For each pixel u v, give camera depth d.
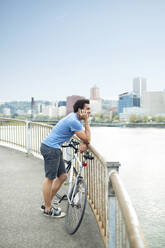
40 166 7.10
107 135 63.25
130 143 37.19
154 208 7.75
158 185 10.80
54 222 3.54
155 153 23.97
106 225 2.65
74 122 3.34
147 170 14.64
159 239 5.57
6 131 10.49
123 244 2.00
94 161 3.70
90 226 3.43
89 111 3.45
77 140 4.68
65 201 4.32
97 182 3.52
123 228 2.00
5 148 10.13
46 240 3.03
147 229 6.13
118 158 20.27
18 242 2.98
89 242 3.00
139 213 7.34
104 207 2.96
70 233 3.16
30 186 5.24
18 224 3.46
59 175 3.69
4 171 6.53
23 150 9.23
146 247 1.11
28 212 3.88
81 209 3.09
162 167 15.63
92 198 3.92
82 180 3.24
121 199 1.71
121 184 1.97
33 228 3.35
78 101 3.44
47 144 3.45
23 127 9.22
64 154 6.27
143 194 9.38
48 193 3.61
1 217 3.70
